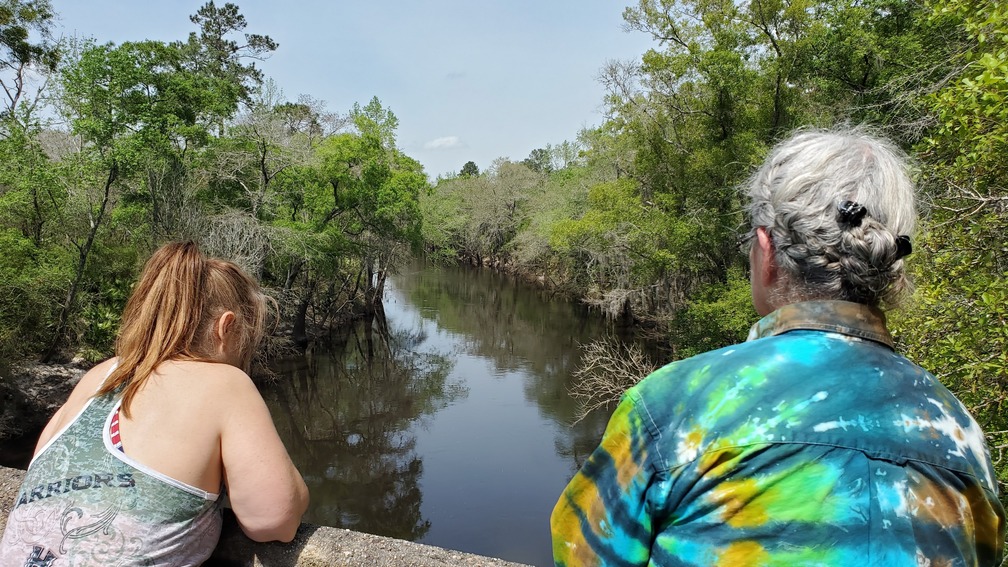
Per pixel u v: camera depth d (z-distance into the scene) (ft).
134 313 4.54
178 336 4.38
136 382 4.17
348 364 77.20
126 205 57.77
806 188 3.09
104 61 49.42
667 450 2.77
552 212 118.21
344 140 72.84
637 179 67.72
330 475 47.21
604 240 71.77
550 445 51.96
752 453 2.58
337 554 4.49
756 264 3.40
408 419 59.06
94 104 50.26
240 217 60.08
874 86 46.62
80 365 50.83
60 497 3.85
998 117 13.20
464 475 46.44
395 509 41.52
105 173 51.62
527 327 100.68
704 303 52.34
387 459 49.83
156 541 3.86
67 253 53.67
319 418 59.52
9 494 5.41
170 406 4.10
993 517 2.76
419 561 4.45
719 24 53.72
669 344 71.77
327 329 87.66
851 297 2.95
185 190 58.59
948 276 14.35
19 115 51.60
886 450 2.54
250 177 70.79
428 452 50.98
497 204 164.55
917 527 2.45
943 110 14.55
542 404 62.44
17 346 48.47
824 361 2.77
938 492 2.55
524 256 129.39
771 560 2.48
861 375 2.72
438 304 126.72
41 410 47.01
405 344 89.61
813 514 2.46
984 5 13.58
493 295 135.95
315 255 65.46
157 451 3.96
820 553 2.43
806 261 2.99
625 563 2.90
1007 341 12.71
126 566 3.76
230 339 4.75
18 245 49.85
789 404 2.64
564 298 122.62
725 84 52.26
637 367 53.67
